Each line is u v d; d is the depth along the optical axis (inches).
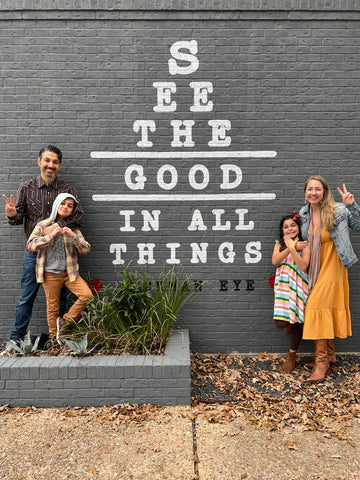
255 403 131.3
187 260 170.2
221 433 116.3
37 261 143.9
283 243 151.5
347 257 141.5
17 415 126.9
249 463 104.0
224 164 167.6
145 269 170.2
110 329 151.3
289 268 149.3
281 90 165.2
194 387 141.9
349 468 102.4
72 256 147.3
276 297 150.9
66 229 138.7
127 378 130.5
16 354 141.1
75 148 166.1
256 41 163.6
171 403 130.9
